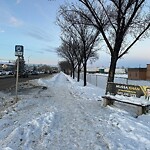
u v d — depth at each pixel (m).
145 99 10.35
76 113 10.23
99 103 13.42
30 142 6.19
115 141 6.45
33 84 31.31
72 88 24.95
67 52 54.56
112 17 17.09
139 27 15.34
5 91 21.31
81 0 14.85
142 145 6.15
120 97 11.38
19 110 10.80
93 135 6.99
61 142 6.30
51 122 8.23
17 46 13.12
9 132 7.02
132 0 13.52
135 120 8.88
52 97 16.36
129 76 46.03
